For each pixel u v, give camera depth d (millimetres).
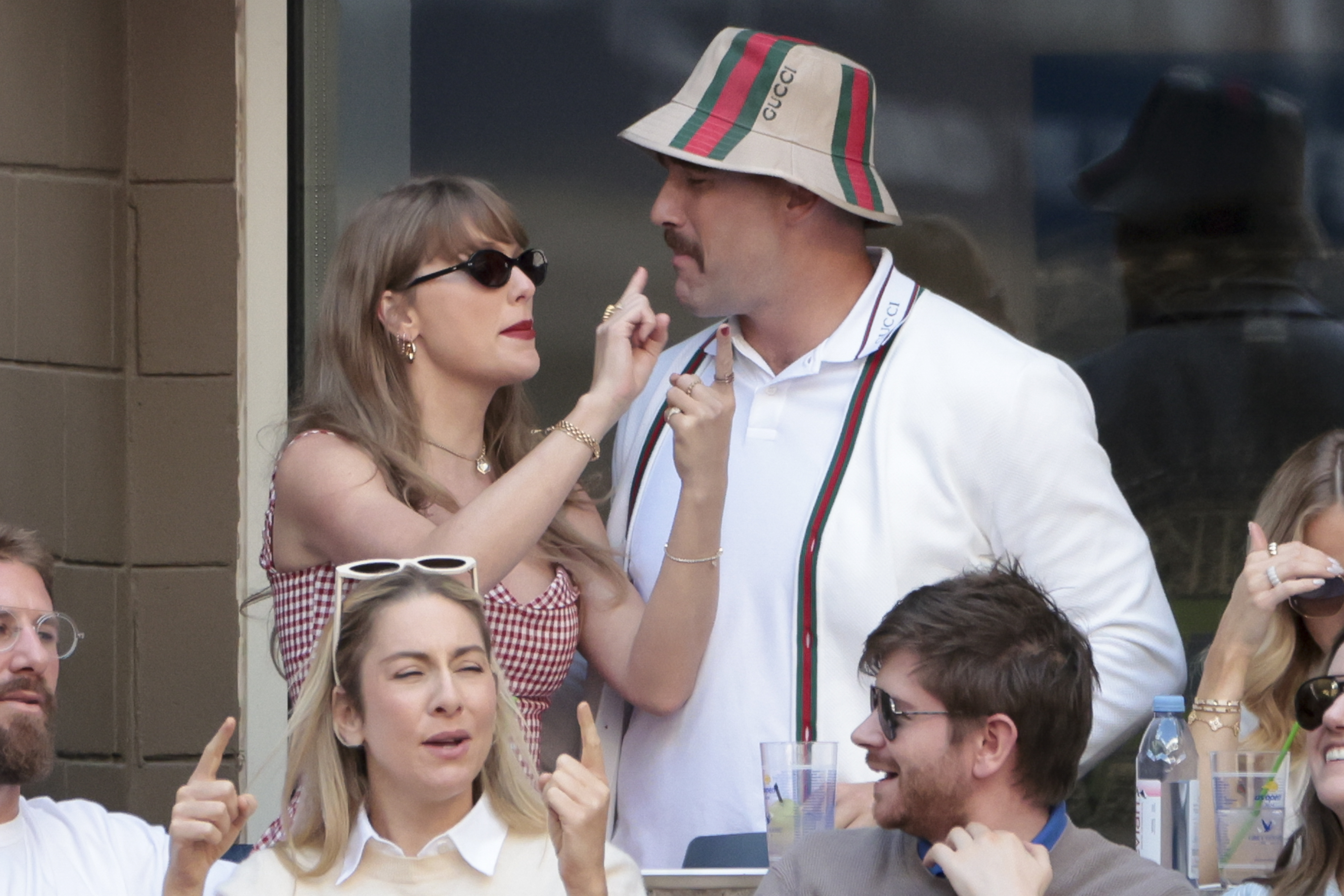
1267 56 15102
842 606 11586
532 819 9555
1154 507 15016
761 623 11758
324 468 11039
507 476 10641
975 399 11773
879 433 11844
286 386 14414
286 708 14203
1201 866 9898
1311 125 15094
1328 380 14969
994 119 15211
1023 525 11688
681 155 11891
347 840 9352
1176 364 15055
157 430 14297
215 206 14336
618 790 12195
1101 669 11484
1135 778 14422
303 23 14797
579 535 11797
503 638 11133
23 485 13258
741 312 12219
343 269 11477
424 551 10391
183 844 8836
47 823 10641
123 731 14156
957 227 15219
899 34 15234
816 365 12094
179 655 14164
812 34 15258
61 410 13648
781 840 9625
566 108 15258
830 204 12117
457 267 11281
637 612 11953
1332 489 11109
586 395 10945
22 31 13398
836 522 11695
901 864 8609
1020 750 8258
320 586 11188
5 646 10508
